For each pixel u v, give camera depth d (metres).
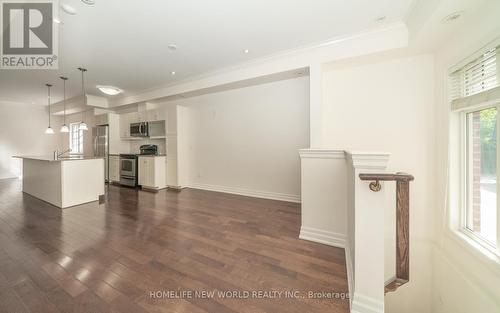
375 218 1.33
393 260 2.75
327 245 2.31
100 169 4.21
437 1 1.74
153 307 1.44
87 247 2.25
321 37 2.77
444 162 2.30
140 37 2.75
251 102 4.32
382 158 1.30
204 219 3.08
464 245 1.89
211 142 4.93
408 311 2.61
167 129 5.22
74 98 6.11
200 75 4.17
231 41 2.88
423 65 2.66
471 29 1.86
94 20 2.37
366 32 2.62
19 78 4.32
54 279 1.72
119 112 6.64
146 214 3.30
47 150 7.39
